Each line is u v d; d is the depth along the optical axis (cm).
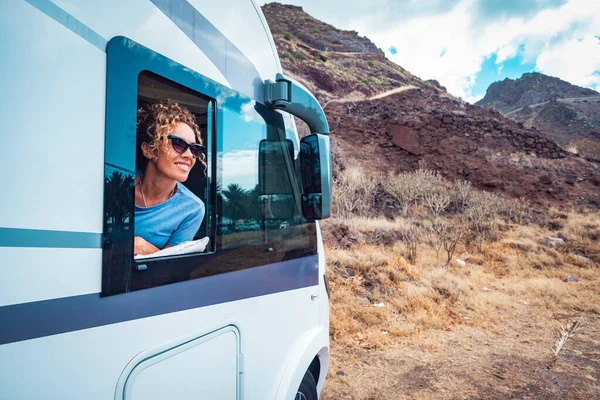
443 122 2028
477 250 1072
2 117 98
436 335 559
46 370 103
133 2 133
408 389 408
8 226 98
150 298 131
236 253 175
